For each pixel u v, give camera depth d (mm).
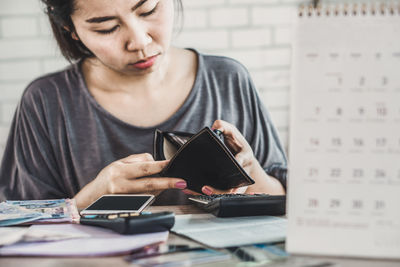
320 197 509
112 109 1419
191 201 882
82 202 1031
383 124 511
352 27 516
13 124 1471
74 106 1419
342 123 515
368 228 498
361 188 506
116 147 1389
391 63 512
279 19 2105
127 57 1090
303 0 2090
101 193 1008
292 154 519
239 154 1062
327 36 518
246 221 691
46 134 1416
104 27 1033
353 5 525
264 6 2098
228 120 1462
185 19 2072
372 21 514
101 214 667
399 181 502
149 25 1065
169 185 915
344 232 500
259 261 476
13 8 2004
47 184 1379
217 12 2082
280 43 2121
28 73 2041
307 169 515
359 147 511
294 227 508
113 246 512
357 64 515
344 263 473
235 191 877
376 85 513
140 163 951
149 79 1402
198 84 1448
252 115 1504
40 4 1854
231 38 2102
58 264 465
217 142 733
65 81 1451
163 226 592
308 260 481
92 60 1400
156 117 1423
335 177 510
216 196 778
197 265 459
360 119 513
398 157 506
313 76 520
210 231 608
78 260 479
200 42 2094
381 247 492
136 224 571
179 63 1491
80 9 1014
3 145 2037
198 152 774
